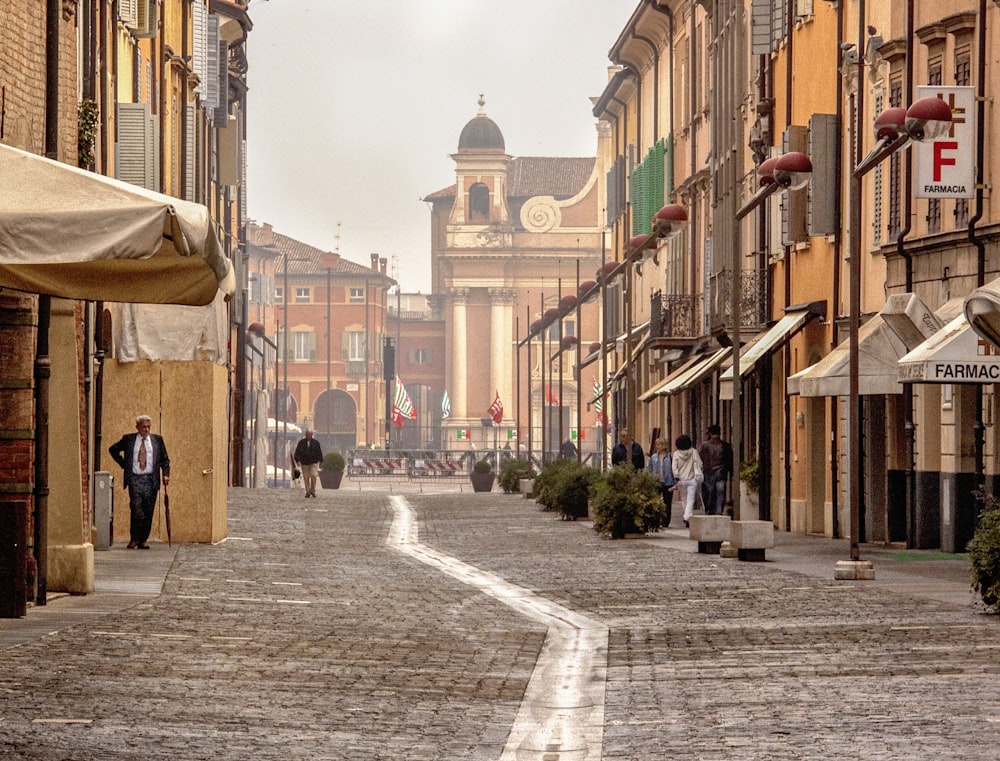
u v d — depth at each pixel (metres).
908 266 41.28
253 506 64.56
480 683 18.55
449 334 178.00
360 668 19.41
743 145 60.53
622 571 34.72
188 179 62.91
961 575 31.80
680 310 68.56
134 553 37.09
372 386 194.88
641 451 59.97
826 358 41.81
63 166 19.97
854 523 31.66
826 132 46.75
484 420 176.00
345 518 59.34
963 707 15.66
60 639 20.69
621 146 99.81
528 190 188.25
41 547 25.11
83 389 34.94
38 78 26.48
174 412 41.19
